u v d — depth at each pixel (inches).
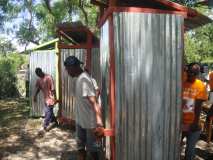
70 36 209.2
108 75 111.5
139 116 108.5
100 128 110.6
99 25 133.1
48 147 161.0
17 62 489.1
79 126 125.0
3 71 403.9
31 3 515.2
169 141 110.6
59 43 197.3
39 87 194.1
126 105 107.7
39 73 193.6
